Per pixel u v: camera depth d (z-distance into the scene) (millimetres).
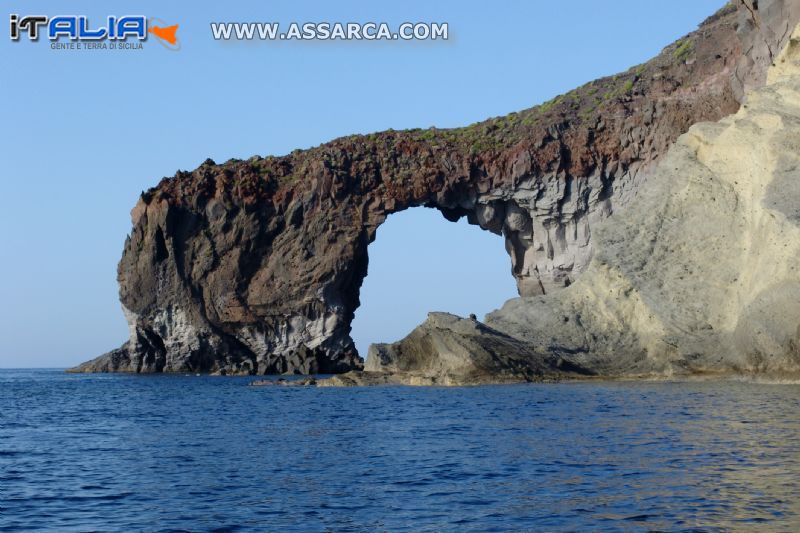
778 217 60875
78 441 44125
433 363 79500
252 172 144000
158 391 94000
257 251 140750
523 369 74750
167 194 143625
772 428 36094
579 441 35500
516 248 137375
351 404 62062
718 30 125750
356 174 139500
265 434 44625
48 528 23484
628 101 130625
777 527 20781
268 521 23734
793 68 75062
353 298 143000
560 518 22734
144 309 142625
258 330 140750
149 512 25250
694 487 25172
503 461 31656
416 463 32438
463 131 147125
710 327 70375
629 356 76688
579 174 129375
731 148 74312
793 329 58688
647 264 77250
